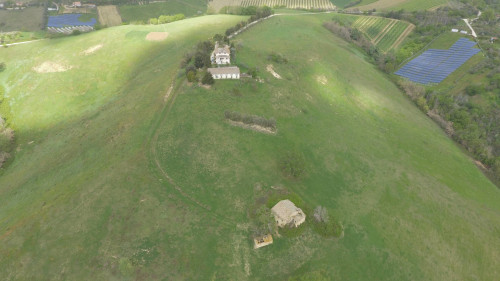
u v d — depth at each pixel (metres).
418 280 60.50
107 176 72.56
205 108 92.12
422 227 70.19
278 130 89.12
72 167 81.88
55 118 114.75
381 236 66.56
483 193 85.50
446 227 71.31
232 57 117.25
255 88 102.94
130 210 64.50
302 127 93.38
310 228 64.31
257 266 57.81
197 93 97.81
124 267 53.97
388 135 102.25
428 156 95.88
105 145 85.62
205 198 68.75
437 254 65.25
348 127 100.38
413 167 89.06
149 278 54.22
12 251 57.38
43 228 61.34
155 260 56.62
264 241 60.16
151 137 84.50
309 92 113.31
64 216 63.53
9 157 99.38
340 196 74.25
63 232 60.41
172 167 75.44
